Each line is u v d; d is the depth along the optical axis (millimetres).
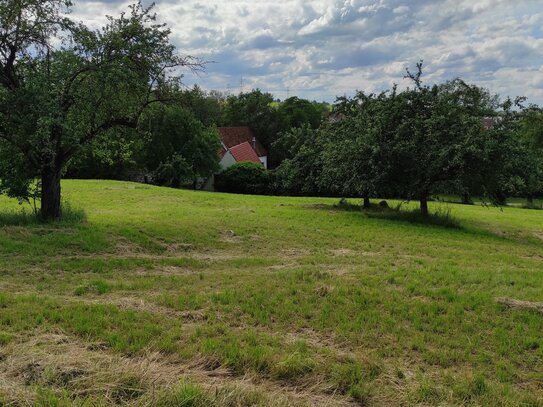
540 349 5633
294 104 69500
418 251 13438
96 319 6102
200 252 12367
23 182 14672
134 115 14594
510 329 6324
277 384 4773
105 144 15930
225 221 17406
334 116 26203
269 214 20578
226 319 6480
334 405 4410
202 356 5211
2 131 13070
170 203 24484
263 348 5395
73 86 13414
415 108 20797
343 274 9062
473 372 5113
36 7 12852
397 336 6031
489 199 21594
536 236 20219
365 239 15258
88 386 4352
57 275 8680
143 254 11383
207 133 47969
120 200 25062
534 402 4574
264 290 7746
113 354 5172
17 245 10617
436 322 6465
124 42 13289
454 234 17750
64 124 12578
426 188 21094
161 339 5605
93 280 8273
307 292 7699
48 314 6246
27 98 12492
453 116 20156
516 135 19766
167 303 7035
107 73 12984
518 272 9852
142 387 4410
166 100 14805
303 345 5590
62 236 11883
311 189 26953
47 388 4270
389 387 4730
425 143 20203
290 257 11984
